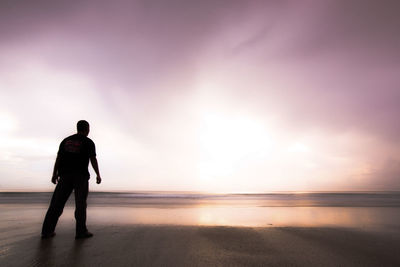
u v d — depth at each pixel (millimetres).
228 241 2412
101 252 2004
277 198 12289
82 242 2340
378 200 10258
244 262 1780
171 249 2109
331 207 6508
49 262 1734
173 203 8117
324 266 1706
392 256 1951
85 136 2922
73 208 5727
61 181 2666
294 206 6820
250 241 2418
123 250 2066
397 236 2688
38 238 2502
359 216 4473
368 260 1845
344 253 2027
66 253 1964
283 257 1908
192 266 1684
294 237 2609
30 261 1751
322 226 3301
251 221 3779
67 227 3164
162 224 3383
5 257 1842
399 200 10367
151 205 6930
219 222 3639
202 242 2365
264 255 1959
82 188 2695
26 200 9273
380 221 3828
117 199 10438
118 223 3455
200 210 5480
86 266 1661
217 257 1896
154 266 1675
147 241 2391
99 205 6902
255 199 11195
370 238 2584
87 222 3543
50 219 2553
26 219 3777
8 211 4965
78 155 2748
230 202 8906
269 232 2855
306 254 1991
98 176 2908
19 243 2287
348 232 2891
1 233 2740
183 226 3209
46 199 9859
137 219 3889
